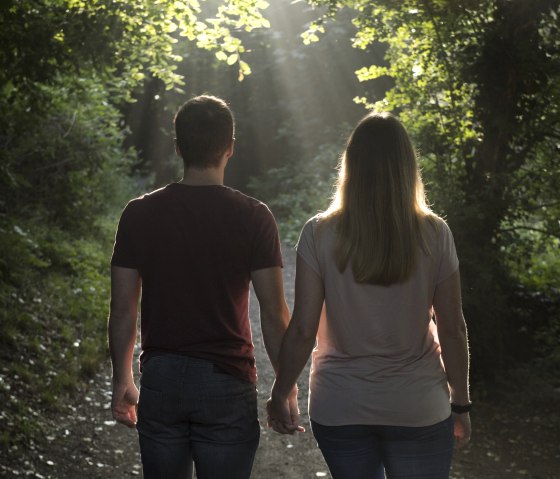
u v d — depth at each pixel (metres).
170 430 3.05
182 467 3.10
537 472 5.79
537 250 7.79
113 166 14.71
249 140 22.25
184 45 21.62
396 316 2.87
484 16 7.33
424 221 2.91
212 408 3.02
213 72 22.23
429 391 2.89
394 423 2.86
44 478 5.37
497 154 7.50
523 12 6.97
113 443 6.15
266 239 3.11
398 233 2.84
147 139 23.59
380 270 2.83
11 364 6.88
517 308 8.12
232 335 3.06
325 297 2.93
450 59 7.50
